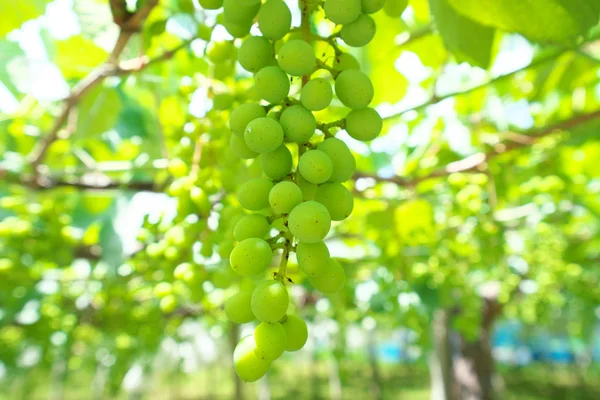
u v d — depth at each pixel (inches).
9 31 99.8
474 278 292.2
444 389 321.4
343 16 54.6
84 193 167.6
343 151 51.9
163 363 808.9
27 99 139.9
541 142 163.6
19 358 225.1
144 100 146.8
